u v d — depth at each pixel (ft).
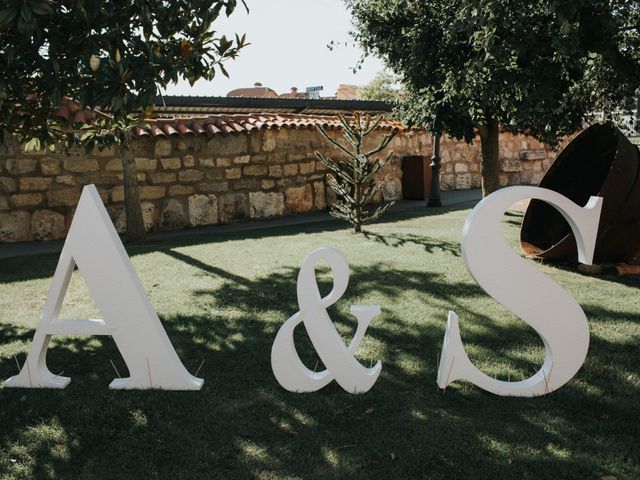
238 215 34.55
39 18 9.20
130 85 9.89
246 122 35.40
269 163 35.55
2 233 27.96
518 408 8.87
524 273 9.02
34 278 18.70
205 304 14.87
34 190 28.58
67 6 9.28
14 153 27.99
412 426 8.30
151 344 9.66
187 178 32.58
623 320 13.03
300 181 37.17
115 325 9.68
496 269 8.96
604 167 21.89
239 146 34.27
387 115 32.30
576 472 7.09
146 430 8.42
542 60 18.79
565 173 22.27
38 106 14.12
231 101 40.55
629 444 7.70
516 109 22.13
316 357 11.20
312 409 8.92
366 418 8.60
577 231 9.29
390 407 8.94
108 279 9.64
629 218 16.99
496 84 20.02
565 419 8.46
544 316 9.11
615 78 22.98
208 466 7.47
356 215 26.55
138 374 9.76
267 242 24.49
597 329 12.43
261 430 8.36
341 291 9.30
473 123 27.96
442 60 23.40
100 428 8.52
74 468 7.55
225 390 9.69
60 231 29.30
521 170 56.70
